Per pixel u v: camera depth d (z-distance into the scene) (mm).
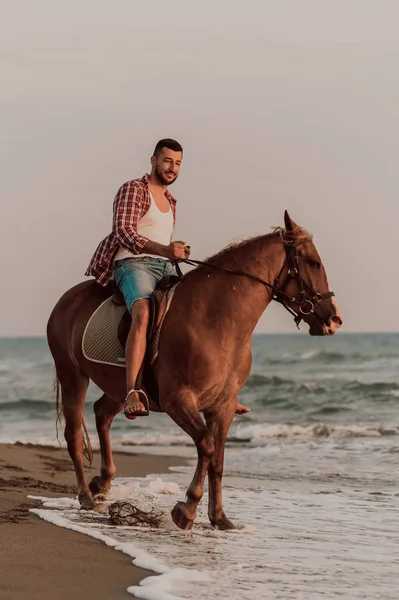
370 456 14828
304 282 7195
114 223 7602
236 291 7113
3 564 5844
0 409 28688
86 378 8398
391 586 5586
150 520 7449
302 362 48438
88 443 8695
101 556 6172
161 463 13914
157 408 7559
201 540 6883
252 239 7348
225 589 5367
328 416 24891
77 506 8438
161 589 5246
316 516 8461
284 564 6137
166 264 7684
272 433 20078
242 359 7148
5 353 71562
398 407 26812
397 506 9141
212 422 7379
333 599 5230
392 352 54750
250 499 9633
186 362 6969
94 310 7941
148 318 7234
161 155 7648
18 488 9922
